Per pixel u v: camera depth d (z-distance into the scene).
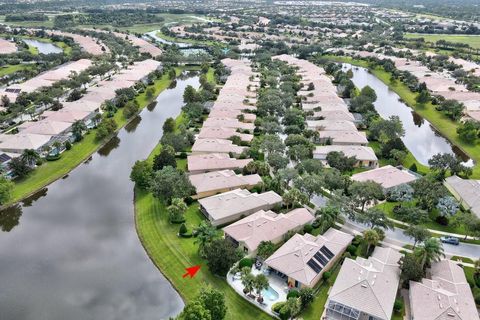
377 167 127.31
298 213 94.69
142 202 105.44
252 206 98.38
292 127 146.38
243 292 74.19
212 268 77.81
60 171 122.06
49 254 87.31
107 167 128.12
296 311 67.62
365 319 67.94
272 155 119.81
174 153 126.38
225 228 88.75
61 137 141.25
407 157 134.62
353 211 94.44
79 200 108.81
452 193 110.81
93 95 178.62
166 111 181.50
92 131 150.25
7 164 117.19
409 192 102.62
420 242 86.50
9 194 101.12
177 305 74.56
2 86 198.00
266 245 81.69
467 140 149.62
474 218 88.50
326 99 184.12
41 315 71.62
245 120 161.38
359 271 74.25
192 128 155.00
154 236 91.56
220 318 65.06
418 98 188.88
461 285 72.62
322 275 78.81
